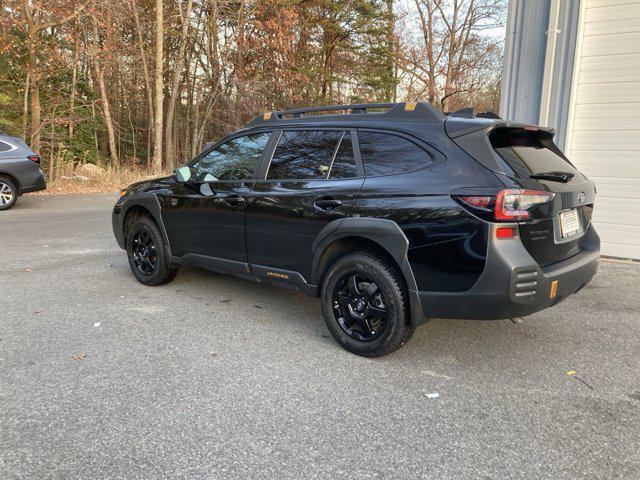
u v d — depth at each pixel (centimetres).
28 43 1548
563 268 312
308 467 224
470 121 317
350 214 335
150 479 214
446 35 3111
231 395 288
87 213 1072
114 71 2483
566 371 328
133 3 2109
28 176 1095
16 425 252
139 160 2836
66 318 412
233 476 217
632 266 629
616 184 660
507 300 283
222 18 2341
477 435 252
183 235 468
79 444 237
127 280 537
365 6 3006
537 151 346
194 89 2634
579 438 249
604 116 657
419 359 344
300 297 487
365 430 255
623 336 391
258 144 420
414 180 313
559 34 665
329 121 377
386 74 3316
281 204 378
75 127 2144
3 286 504
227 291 503
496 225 280
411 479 217
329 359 341
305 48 2936
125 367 322
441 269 298
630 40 629
